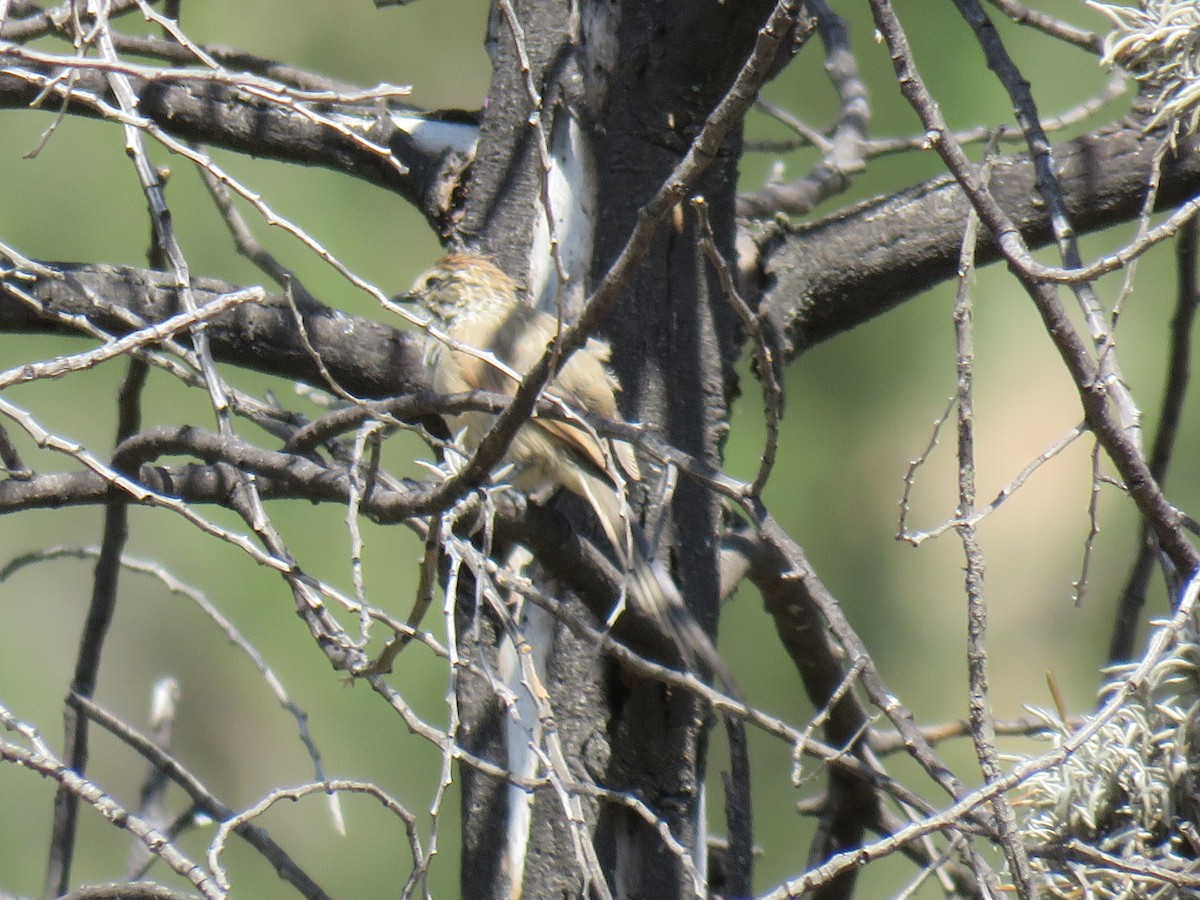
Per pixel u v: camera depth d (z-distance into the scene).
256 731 15.38
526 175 8.73
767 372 5.79
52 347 14.73
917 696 15.23
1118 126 9.23
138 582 15.35
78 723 8.73
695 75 8.41
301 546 13.92
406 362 8.85
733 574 8.82
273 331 8.66
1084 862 6.55
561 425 8.00
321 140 9.61
